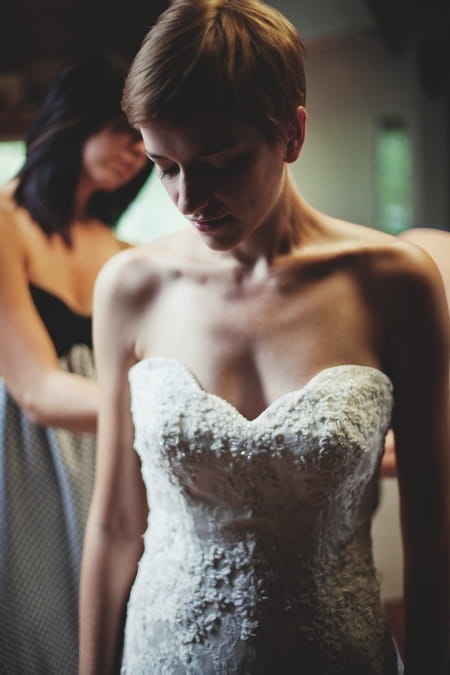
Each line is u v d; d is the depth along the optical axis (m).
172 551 1.37
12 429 2.21
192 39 1.06
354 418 1.25
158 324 1.40
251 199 1.16
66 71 2.16
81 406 1.98
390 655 1.39
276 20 1.14
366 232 1.37
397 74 6.67
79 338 2.28
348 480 1.27
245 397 1.32
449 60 6.61
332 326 1.31
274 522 1.29
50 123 2.18
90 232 2.38
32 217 2.24
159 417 1.29
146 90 1.07
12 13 5.55
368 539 1.41
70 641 2.23
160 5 5.58
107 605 1.47
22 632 2.20
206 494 1.29
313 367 1.30
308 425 1.24
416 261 1.30
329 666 1.29
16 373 2.07
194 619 1.32
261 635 1.29
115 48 5.63
